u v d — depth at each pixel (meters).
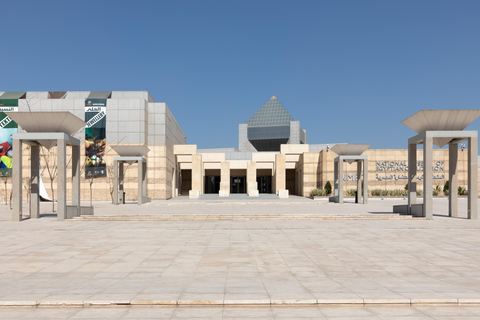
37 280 9.55
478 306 7.69
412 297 7.89
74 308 7.64
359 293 8.23
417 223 21.70
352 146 39.59
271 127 128.12
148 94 59.03
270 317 7.05
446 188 50.22
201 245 14.61
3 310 7.54
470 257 12.37
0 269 10.80
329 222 22.38
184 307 7.67
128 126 51.12
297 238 16.30
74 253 13.12
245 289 8.60
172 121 60.88
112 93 58.53
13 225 21.58
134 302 7.71
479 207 34.19
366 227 19.91
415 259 12.04
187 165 67.56
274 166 68.25
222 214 25.62
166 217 24.38
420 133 24.55
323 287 8.77
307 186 57.84
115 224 21.84
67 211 24.30
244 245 14.58
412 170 26.06
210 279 9.55
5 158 51.22
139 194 40.94
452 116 23.17
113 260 11.94
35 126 23.59
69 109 51.25
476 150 23.55
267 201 43.06
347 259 12.02
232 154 72.31
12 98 52.22
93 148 50.97
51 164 51.06
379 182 54.88
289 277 9.76
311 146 89.50
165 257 12.37
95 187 51.19
